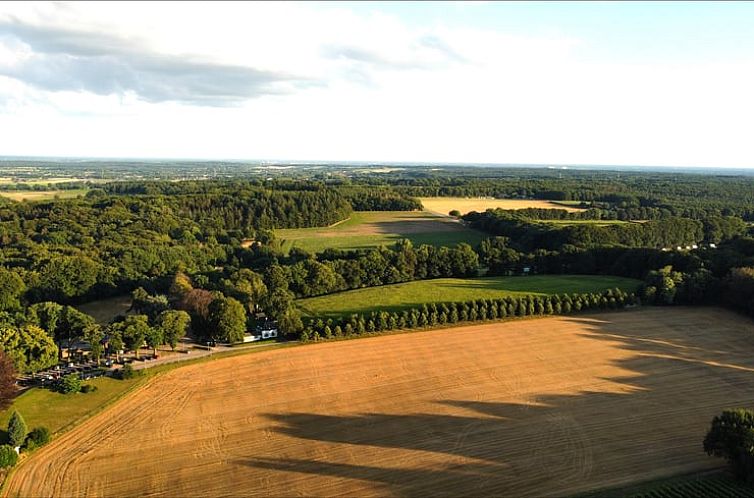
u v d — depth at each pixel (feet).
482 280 381.60
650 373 234.38
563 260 411.75
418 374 231.71
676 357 252.42
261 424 188.44
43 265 366.22
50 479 155.74
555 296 319.27
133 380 220.84
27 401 198.49
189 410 197.98
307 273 351.46
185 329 280.31
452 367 239.50
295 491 151.53
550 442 177.58
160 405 201.36
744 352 258.98
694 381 226.58
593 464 165.48
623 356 253.24
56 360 225.97
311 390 215.51
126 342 243.40
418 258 397.19
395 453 170.50
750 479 151.33
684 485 152.25
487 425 188.44
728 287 321.11
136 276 393.70
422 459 167.22
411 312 296.10
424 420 191.72
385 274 377.50
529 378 228.43
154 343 245.24
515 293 342.03
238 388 216.74
